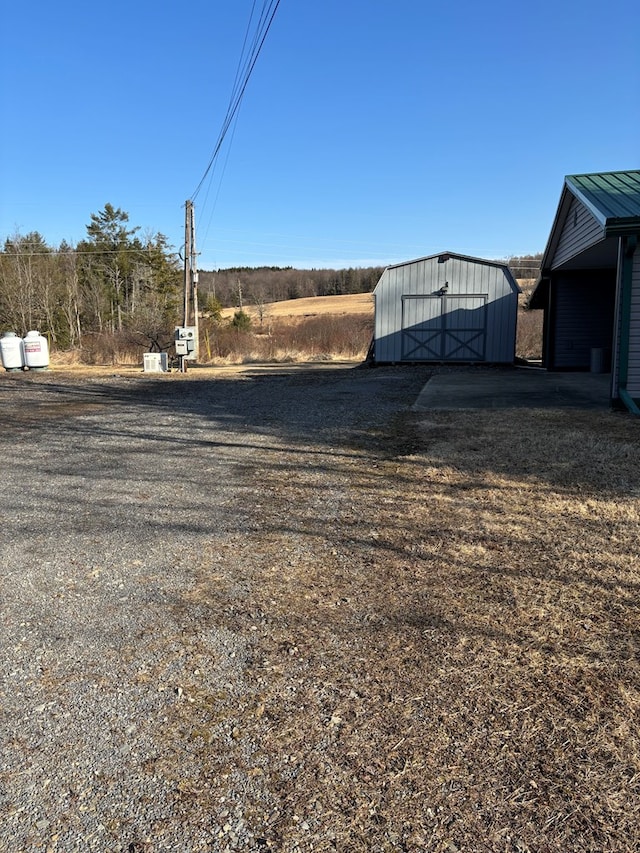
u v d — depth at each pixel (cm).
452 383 1283
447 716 204
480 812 164
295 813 164
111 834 158
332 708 209
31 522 411
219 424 823
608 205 820
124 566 333
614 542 351
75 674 230
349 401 1040
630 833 156
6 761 184
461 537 368
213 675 229
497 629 259
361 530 386
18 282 3531
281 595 296
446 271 1866
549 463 532
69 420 895
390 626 264
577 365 1517
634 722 198
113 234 5034
